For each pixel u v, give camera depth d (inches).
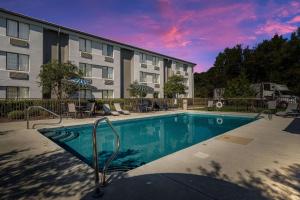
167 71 1446.9
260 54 1550.2
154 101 872.3
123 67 1145.4
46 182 139.5
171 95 1330.0
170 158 191.2
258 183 138.9
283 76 1406.3
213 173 155.4
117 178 146.0
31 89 754.2
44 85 669.9
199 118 669.3
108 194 122.8
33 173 155.4
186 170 161.0
